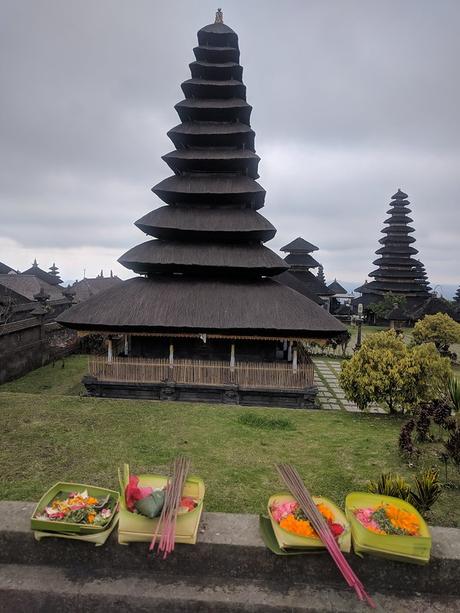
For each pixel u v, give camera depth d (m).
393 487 7.42
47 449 10.69
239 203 23.83
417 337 37.81
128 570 4.77
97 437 11.60
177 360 19.89
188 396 19.78
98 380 19.92
